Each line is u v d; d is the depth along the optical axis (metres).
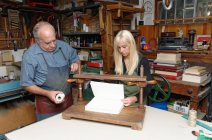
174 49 2.65
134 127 1.16
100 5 2.64
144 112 1.29
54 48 1.62
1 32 2.88
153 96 2.38
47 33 1.47
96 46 2.94
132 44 1.50
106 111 1.27
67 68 1.75
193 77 2.27
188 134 1.12
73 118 1.32
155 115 1.35
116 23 2.82
